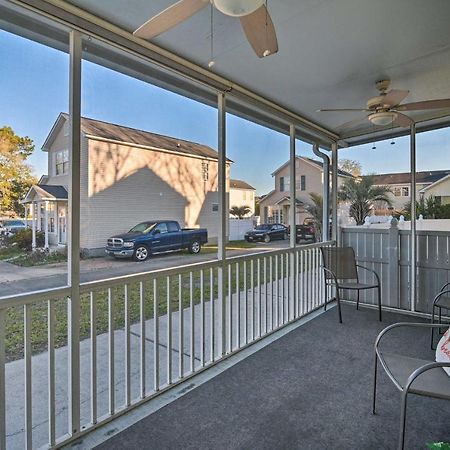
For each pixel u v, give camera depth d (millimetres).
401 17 2078
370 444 1821
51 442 1781
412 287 4172
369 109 3098
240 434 1908
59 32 1969
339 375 2586
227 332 3264
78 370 1904
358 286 3896
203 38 2268
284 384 2457
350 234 4719
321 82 3059
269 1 1896
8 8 1738
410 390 1597
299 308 4051
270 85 3113
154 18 1614
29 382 1705
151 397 2270
